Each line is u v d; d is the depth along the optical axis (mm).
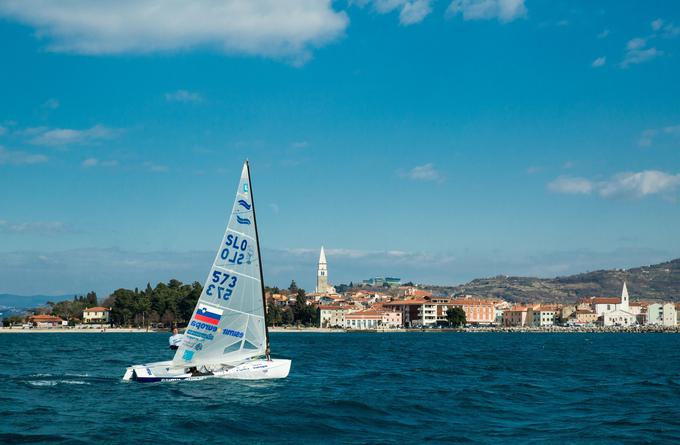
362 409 45594
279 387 53969
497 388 59812
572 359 106812
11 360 93938
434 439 37219
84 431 37438
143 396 49000
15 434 36625
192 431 37938
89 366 81438
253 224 55000
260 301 55500
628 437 37781
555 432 39281
